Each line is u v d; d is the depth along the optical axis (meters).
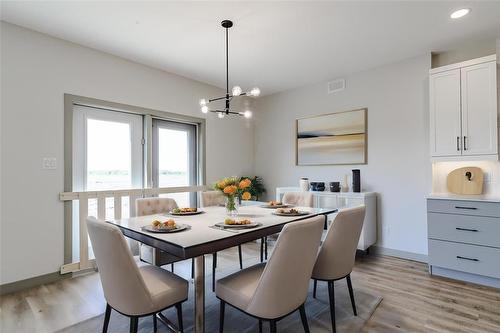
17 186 2.63
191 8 2.38
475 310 2.21
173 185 4.08
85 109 3.21
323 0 2.28
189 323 2.06
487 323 2.02
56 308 2.28
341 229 1.90
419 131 3.41
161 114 3.80
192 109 4.20
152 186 3.76
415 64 3.44
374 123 3.79
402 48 3.20
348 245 1.98
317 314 2.18
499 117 2.85
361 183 3.90
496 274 2.55
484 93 2.80
